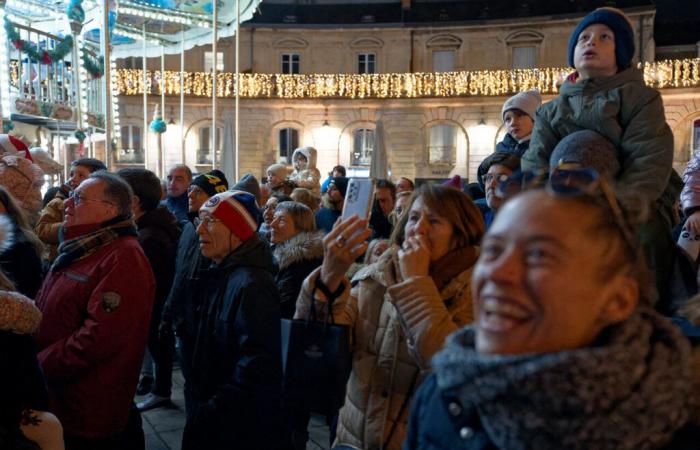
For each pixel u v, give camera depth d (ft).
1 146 18.20
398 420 6.61
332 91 109.29
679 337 3.32
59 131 40.93
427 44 113.39
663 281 7.88
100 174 10.77
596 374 2.92
